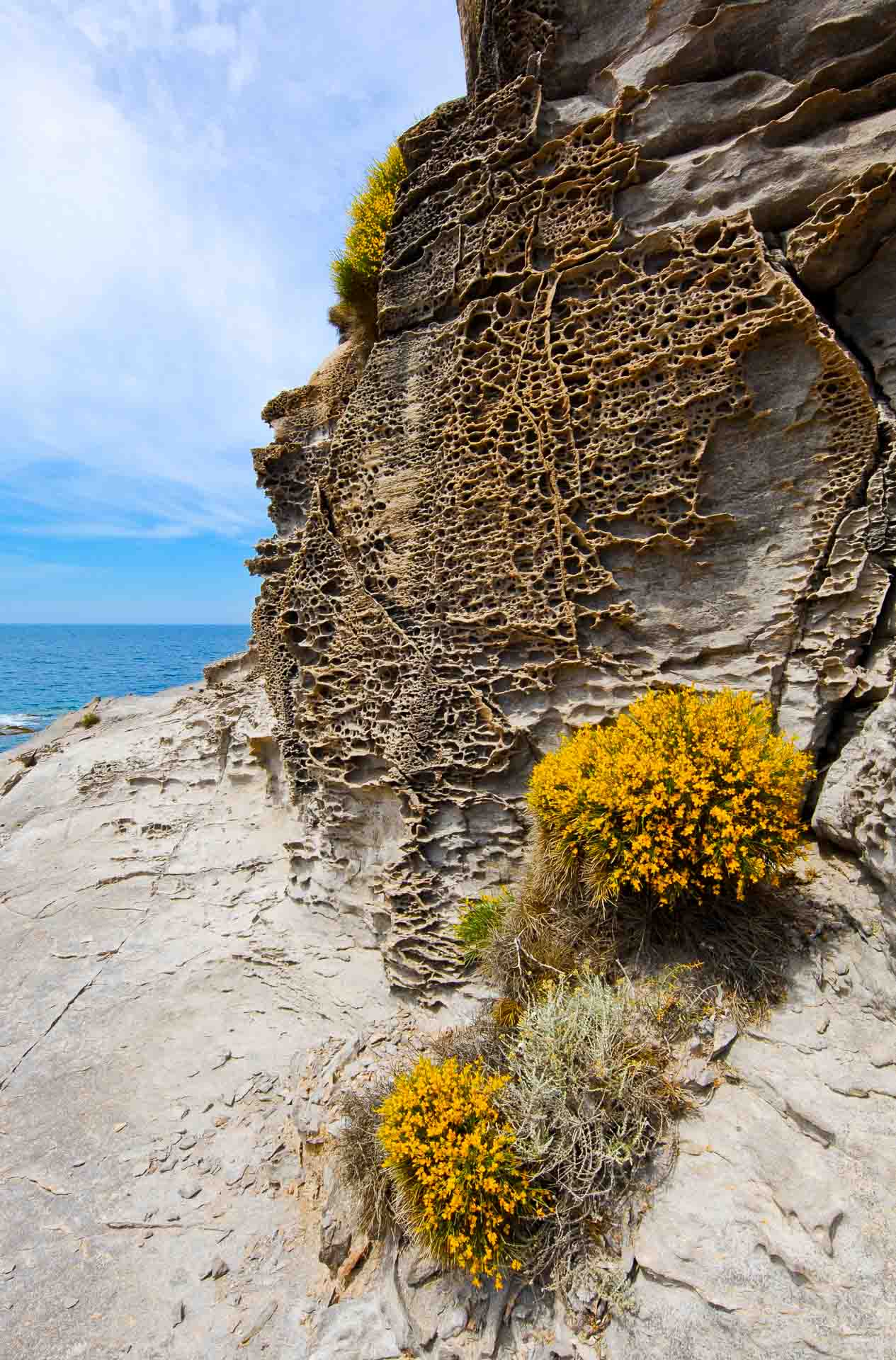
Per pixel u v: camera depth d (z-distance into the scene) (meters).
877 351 5.01
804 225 5.00
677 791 4.19
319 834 7.39
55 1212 4.69
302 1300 3.85
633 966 4.36
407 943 6.19
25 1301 4.09
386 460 7.02
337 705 7.21
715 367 5.27
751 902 4.33
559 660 5.90
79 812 10.51
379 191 7.76
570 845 4.70
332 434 7.93
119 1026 6.53
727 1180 3.19
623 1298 2.98
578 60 6.09
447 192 6.70
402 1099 3.74
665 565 5.60
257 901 7.83
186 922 7.92
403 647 6.68
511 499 6.13
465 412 6.43
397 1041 5.57
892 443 4.82
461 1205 3.29
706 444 5.32
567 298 5.91
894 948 3.72
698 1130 3.44
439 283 6.77
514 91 6.18
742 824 4.05
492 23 6.27
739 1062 3.65
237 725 9.71
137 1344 3.78
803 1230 2.89
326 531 7.39
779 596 5.20
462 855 6.23
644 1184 3.34
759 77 5.34
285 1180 4.74
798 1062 3.53
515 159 6.30
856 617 4.98
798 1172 3.09
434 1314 3.41
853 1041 3.55
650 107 5.64
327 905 7.16
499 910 5.37
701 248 5.45
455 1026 5.47
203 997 6.79
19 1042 6.43
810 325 4.87
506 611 6.10
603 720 5.75
